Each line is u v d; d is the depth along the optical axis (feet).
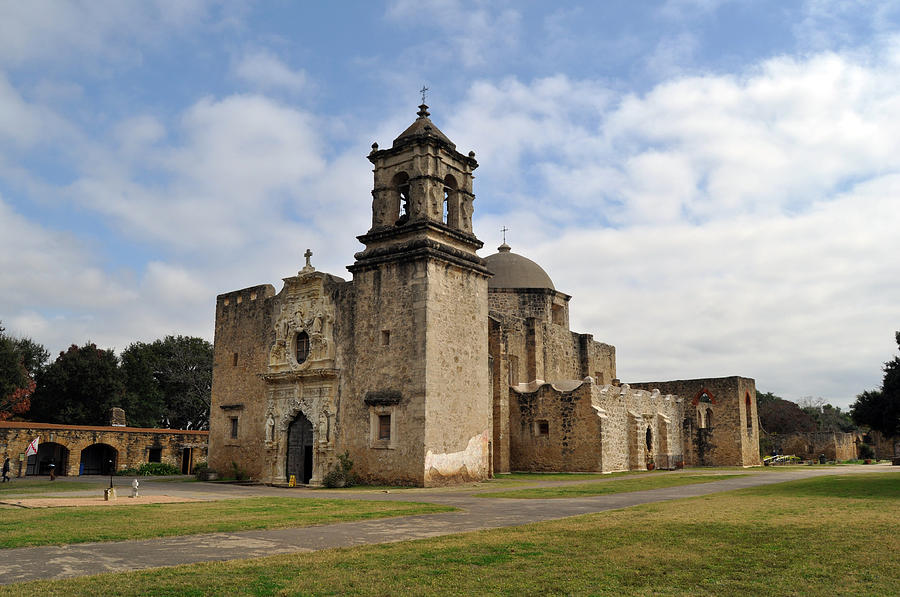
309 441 121.60
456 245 119.14
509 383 159.94
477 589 31.83
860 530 47.62
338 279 127.03
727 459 192.54
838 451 261.03
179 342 272.92
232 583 33.04
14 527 53.36
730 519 54.85
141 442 178.50
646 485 103.45
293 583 33.01
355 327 117.39
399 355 110.52
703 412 205.26
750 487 95.25
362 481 110.93
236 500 80.33
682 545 42.75
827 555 38.86
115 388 238.27
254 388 135.95
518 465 153.48
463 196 123.13
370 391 112.78
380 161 122.31
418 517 61.41
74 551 43.04
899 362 107.65
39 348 247.70
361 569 36.22
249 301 141.08
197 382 267.39
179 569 36.40
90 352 240.12
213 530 52.19
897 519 53.16
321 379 118.73
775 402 332.19
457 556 39.68
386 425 110.32
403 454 106.83
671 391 204.13
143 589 31.83
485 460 116.67
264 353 135.13
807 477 121.19
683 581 33.17
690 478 122.31
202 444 190.39
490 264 188.96
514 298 179.32
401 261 113.19
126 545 45.39
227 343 144.36
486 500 79.77
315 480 115.34
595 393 147.64
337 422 116.06
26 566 38.01
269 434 125.70
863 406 111.24
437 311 110.73
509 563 37.63
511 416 156.35
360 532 51.24
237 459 136.26
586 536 46.80
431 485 104.78
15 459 155.53
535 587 32.19
